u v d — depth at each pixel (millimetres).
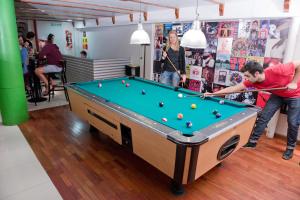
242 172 2346
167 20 4383
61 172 2244
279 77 2389
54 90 5348
